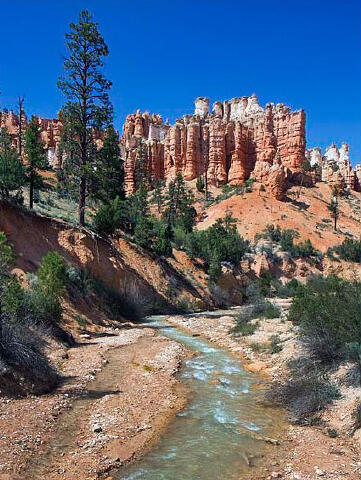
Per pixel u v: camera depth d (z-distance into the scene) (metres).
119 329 26.20
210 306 43.12
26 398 11.45
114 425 10.26
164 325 29.58
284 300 47.41
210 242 55.22
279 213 83.69
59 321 21.66
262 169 105.12
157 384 14.02
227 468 8.27
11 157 33.62
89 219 44.81
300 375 13.94
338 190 106.00
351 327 13.61
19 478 7.39
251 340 21.39
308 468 8.23
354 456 8.77
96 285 29.67
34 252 26.73
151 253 42.31
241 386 14.19
